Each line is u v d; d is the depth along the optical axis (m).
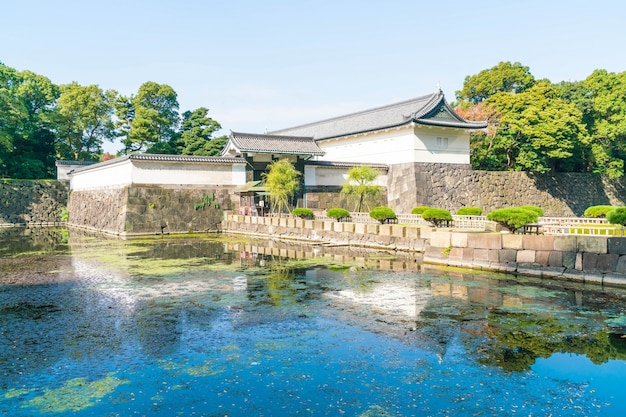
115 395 6.92
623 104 50.16
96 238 31.89
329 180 40.56
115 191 36.50
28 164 52.56
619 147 52.88
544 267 15.99
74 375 7.66
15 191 48.31
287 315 11.22
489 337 9.43
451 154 40.53
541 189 45.31
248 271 17.64
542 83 46.62
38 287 14.72
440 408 6.47
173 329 10.12
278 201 35.78
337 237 27.78
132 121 57.72
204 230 36.12
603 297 12.77
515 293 13.41
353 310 11.62
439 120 39.59
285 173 35.09
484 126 40.12
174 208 35.19
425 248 20.62
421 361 8.17
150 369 7.89
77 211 46.28
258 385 7.24
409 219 27.83
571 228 16.48
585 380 7.37
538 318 10.75
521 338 9.35
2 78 48.34
